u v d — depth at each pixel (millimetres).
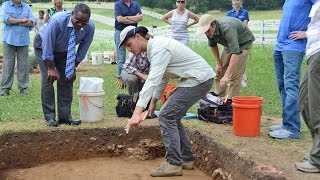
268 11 39719
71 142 7422
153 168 7066
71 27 7105
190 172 6793
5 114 8383
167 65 5887
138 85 8648
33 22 10656
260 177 5289
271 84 12047
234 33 7285
